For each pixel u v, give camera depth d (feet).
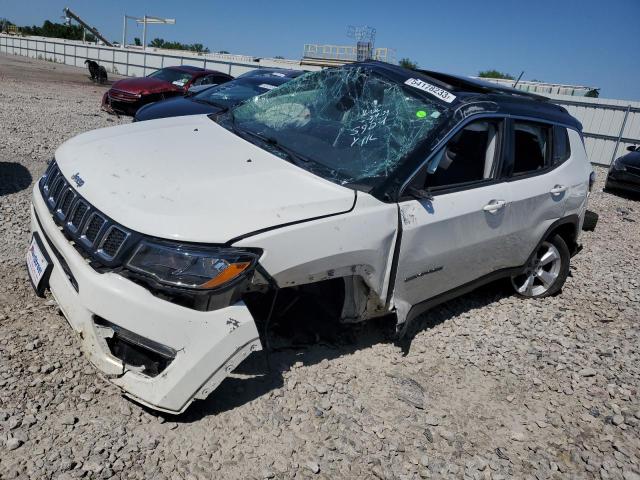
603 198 37.88
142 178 9.22
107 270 8.38
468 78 14.34
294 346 11.55
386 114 12.07
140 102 40.22
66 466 7.79
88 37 234.38
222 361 8.42
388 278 10.60
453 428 10.29
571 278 19.10
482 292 16.48
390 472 8.92
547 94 63.26
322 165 10.85
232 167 10.00
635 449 10.49
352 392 10.63
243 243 8.43
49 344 10.30
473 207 12.03
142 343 8.25
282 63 133.80
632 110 57.93
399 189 10.53
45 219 9.75
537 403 11.54
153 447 8.45
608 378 12.82
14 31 249.14
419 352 12.62
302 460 8.80
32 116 35.73
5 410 8.55
